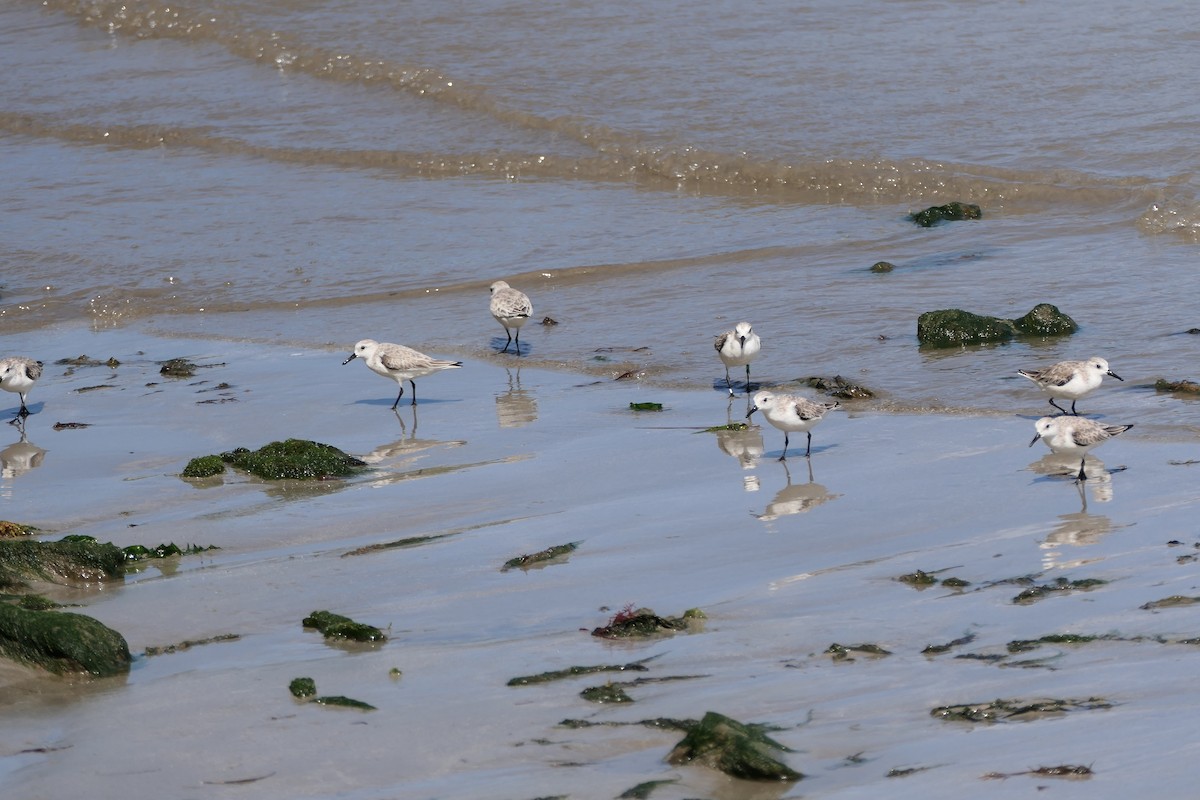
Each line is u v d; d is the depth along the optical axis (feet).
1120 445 48.85
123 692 33.63
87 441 58.13
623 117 102.12
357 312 75.77
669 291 75.25
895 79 103.81
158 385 65.92
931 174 89.61
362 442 56.44
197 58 123.75
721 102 102.73
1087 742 26.43
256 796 27.71
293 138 106.63
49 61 126.62
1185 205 79.56
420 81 111.34
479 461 53.06
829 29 113.29
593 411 58.54
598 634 35.19
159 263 84.99
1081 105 97.19
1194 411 51.60
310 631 37.19
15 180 102.22
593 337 69.05
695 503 46.37
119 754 30.04
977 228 82.64
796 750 27.61
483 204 92.89
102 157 106.73
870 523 43.04
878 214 87.10
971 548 39.83
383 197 95.04
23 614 35.50
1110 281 70.18
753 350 58.59
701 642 34.17
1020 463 47.85
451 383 64.18
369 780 28.04
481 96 107.45
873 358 62.23
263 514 48.19
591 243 84.48
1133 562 37.22
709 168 94.94
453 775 27.91
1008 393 56.24
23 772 29.40
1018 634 32.91
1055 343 61.82
